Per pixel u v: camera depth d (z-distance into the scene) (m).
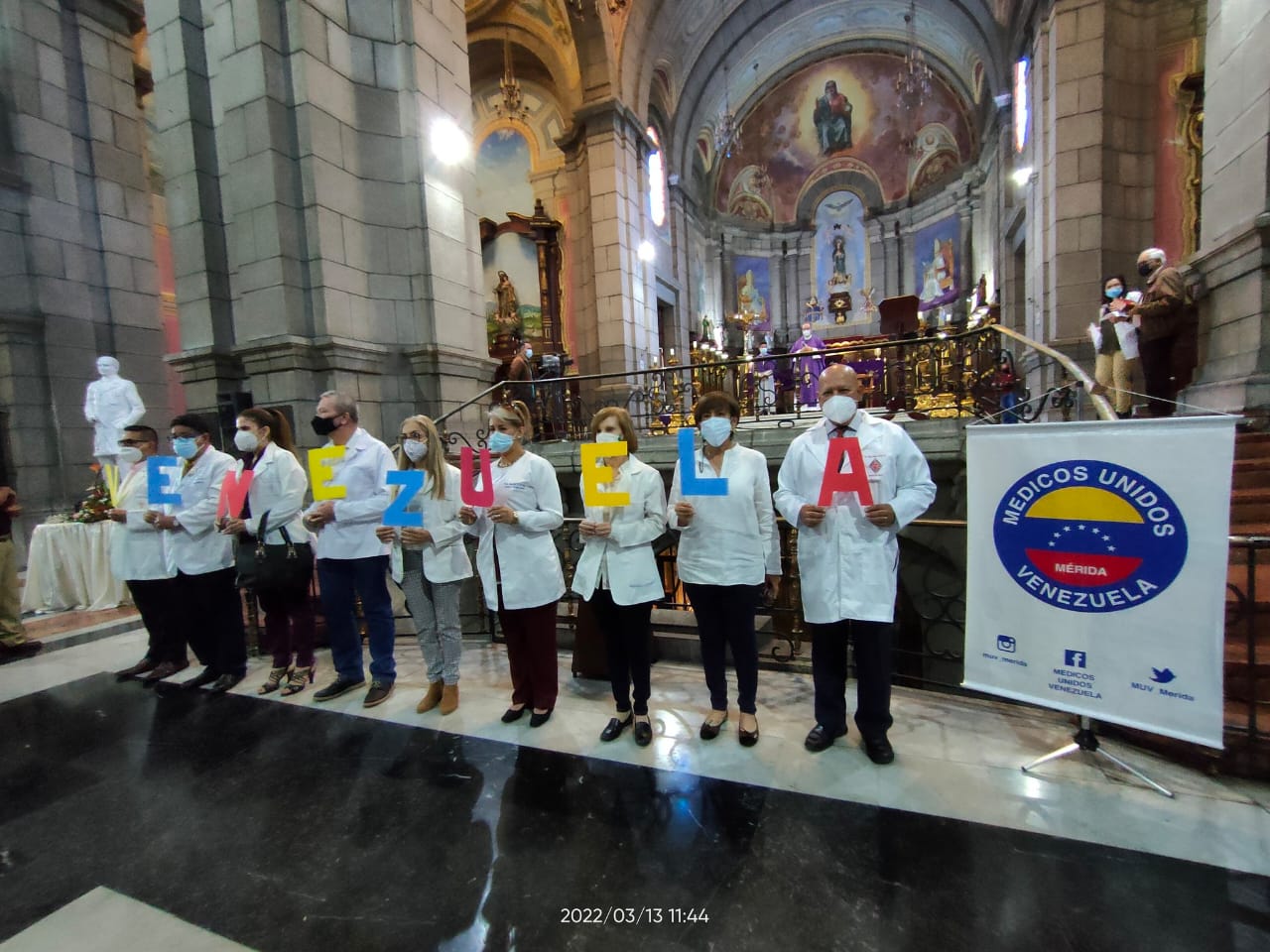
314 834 2.27
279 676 3.72
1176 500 2.08
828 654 2.70
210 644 3.80
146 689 3.80
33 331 8.16
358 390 5.95
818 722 2.76
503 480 3.06
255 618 4.41
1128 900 1.76
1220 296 5.26
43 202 8.27
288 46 5.54
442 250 6.54
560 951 1.68
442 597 3.25
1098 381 6.42
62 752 3.01
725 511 2.75
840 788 2.40
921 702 3.19
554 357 9.48
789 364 11.02
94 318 8.84
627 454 2.92
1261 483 3.89
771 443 5.59
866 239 22.55
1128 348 6.05
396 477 3.08
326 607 3.49
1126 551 2.19
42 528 5.90
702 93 18.91
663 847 2.10
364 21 6.06
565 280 14.16
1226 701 2.66
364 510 3.31
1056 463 2.33
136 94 10.31
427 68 6.38
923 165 20.91
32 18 8.19
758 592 2.82
